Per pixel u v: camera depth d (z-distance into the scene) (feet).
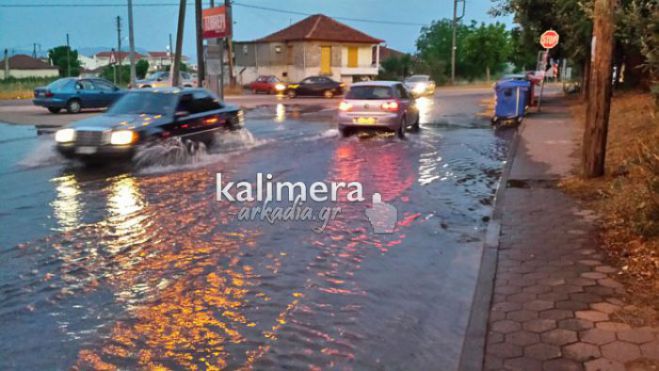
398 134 49.42
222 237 21.31
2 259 18.89
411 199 27.30
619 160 28.84
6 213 24.61
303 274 17.70
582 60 79.66
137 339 13.58
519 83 60.59
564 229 20.54
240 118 45.14
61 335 13.79
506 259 17.74
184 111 38.88
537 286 15.51
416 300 15.87
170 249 19.95
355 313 15.01
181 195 27.96
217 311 15.07
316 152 41.65
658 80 19.70
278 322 14.46
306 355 12.82
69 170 34.71
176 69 82.38
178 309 15.20
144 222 23.25
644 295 14.55
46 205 26.03
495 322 13.48
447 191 29.01
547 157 36.04
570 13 65.92
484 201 26.99
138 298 15.90
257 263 18.62
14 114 73.36
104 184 30.60
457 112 78.13
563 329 12.98
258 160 38.11
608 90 26.45
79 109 76.23
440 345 13.34
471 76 207.51
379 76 182.19
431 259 19.16
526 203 24.50
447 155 40.27
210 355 12.84
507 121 61.62
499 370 11.45
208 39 75.56
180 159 37.73
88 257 19.11
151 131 35.63
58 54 274.98
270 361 12.55
